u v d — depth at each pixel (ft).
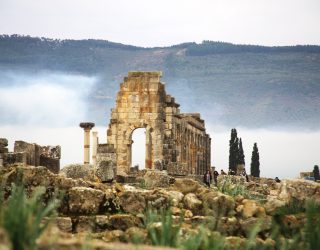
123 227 151.12
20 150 234.38
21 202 107.04
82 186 160.04
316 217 152.76
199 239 114.21
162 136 414.21
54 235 103.55
